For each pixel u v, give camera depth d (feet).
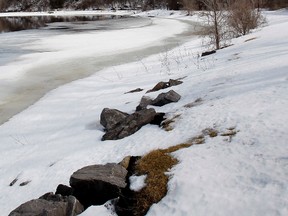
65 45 106.83
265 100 27.35
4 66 77.51
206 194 17.67
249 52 54.70
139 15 269.23
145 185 20.22
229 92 32.73
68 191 21.67
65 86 61.11
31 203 19.26
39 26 182.80
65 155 30.94
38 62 81.61
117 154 27.09
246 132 22.90
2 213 24.06
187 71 55.42
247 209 15.98
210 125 25.99
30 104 53.26
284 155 19.04
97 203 20.72
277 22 111.96
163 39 116.57
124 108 41.14
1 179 30.04
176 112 32.14
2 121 46.93
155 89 45.62
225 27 95.09
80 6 369.30
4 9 393.91
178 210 17.26
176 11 247.70
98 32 141.90
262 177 17.74
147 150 25.57
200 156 21.54
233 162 19.85
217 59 57.88
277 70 35.17
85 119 41.57
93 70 73.36
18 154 35.12
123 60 82.69
